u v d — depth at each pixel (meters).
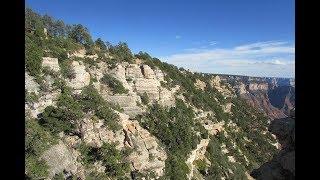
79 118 53.38
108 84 73.00
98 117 57.28
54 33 87.25
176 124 74.44
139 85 80.94
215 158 79.81
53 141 49.25
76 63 65.88
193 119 85.62
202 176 74.06
